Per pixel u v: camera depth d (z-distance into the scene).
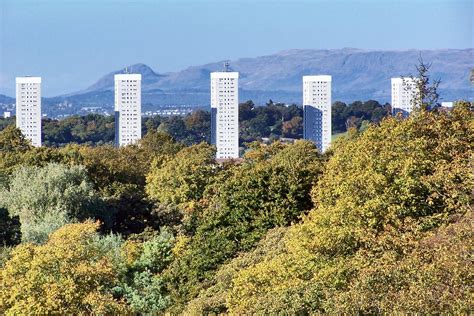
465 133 69.19
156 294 79.44
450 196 62.06
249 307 57.28
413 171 63.69
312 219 66.62
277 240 78.75
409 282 48.84
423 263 50.66
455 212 61.50
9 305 60.88
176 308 75.38
